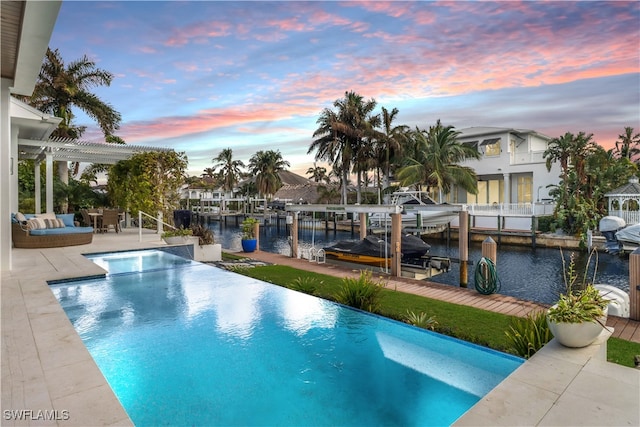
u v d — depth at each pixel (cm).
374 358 452
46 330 379
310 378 400
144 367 414
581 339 352
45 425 227
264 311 618
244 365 425
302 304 659
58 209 1831
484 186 3341
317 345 488
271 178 5450
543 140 3456
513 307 773
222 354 452
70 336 364
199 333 514
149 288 737
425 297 851
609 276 1662
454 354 467
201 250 1209
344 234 3403
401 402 356
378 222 2628
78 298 653
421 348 483
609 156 2852
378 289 682
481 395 371
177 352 454
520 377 303
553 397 272
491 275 882
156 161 1343
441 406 351
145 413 331
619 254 2022
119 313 584
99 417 237
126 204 1424
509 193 3105
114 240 1170
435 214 2370
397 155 3372
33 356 321
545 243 2364
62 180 2030
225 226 4709
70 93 2098
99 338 489
